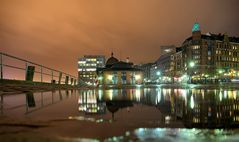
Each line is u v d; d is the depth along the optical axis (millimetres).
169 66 136000
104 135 2371
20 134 2406
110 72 91312
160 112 4328
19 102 6426
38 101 6984
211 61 110938
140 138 2264
